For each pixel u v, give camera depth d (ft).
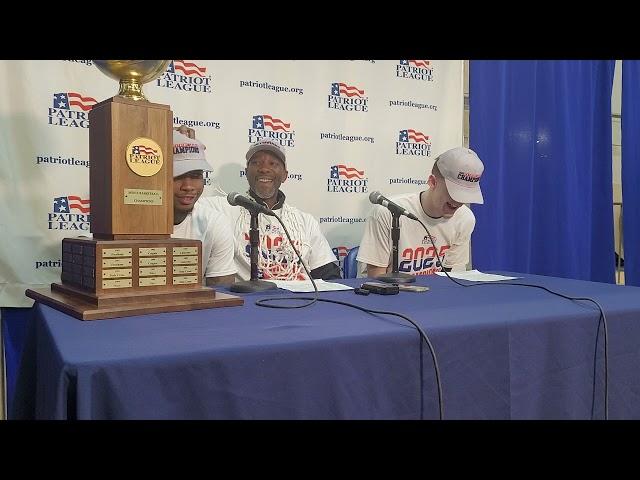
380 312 3.11
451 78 7.55
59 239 5.71
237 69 6.43
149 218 3.24
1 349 5.64
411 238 6.35
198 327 2.68
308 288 4.16
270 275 6.24
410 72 7.30
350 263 6.72
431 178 6.10
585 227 8.11
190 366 2.22
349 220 7.17
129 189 3.16
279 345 2.40
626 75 8.11
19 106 5.46
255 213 4.21
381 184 7.29
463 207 6.73
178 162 5.23
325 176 6.98
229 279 5.86
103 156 3.21
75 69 5.67
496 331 2.97
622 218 8.41
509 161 7.64
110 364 2.07
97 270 2.97
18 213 5.52
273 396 2.39
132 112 3.16
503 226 7.64
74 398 2.03
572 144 7.89
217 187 6.47
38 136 5.56
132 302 3.03
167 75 6.12
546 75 7.72
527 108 7.62
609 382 3.39
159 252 3.19
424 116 7.45
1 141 5.41
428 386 2.78
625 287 4.35
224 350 2.29
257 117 6.57
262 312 3.14
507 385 3.02
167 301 3.16
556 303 3.55
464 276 5.07
